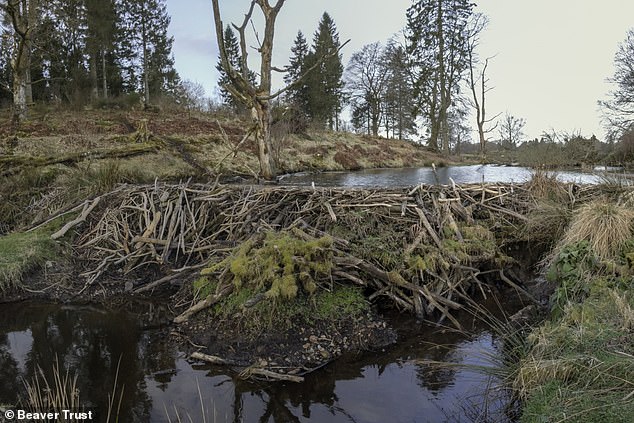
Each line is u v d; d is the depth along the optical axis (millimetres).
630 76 19969
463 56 28203
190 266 5816
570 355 3064
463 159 27422
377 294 5031
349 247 5375
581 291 4051
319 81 37500
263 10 10836
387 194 6512
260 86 11039
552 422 2572
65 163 10477
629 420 2367
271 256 4578
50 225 7090
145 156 12430
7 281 5750
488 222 6328
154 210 6777
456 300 5312
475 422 3086
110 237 6648
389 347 4277
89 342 4410
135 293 5723
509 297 5535
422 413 3230
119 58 35531
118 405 3336
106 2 28547
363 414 3236
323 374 3795
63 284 5898
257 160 14844
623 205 5012
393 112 39188
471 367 3750
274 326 4262
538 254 6137
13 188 8648
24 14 15953
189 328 4535
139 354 4148
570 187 6809
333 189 6828
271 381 3684
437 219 5973
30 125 15062
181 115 21875
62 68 26922
